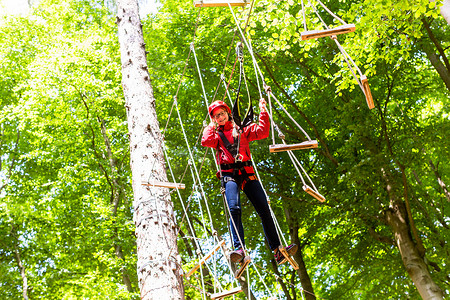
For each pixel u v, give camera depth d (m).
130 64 6.61
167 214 5.46
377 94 12.41
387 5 7.66
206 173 14.47
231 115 4.47
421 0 7.57
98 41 14.65
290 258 4.17
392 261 13.24
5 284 13.07
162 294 4.79
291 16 8.25
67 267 12.30
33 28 16.02
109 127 14.70
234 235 4.15
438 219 13.50
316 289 16.33
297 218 14.21
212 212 14.07
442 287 12.14
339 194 12.27
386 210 12.01
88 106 13.90
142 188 5.56
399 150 11.56
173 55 14.13
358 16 10.64
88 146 14.63
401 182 12.01
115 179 13.98
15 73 15.57
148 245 5.15
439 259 13.28
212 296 4.62
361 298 15.10
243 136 4.36
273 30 12.26
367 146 11.97
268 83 14.27
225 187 4.24
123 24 7.00
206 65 13.85
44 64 13.21
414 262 11.12
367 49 9.44
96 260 12.23
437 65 12.09
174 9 14.04
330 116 12.78
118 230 12.52
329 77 12.37
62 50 13.66
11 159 15.93
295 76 14.59
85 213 13.21
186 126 14.64
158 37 14.07
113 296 9.91
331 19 11.49
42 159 14.03
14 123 16.05
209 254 4.92
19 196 14.42
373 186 11.73
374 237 12.67
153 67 13.67
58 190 13.71
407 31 9.03
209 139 4.36
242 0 4.37
